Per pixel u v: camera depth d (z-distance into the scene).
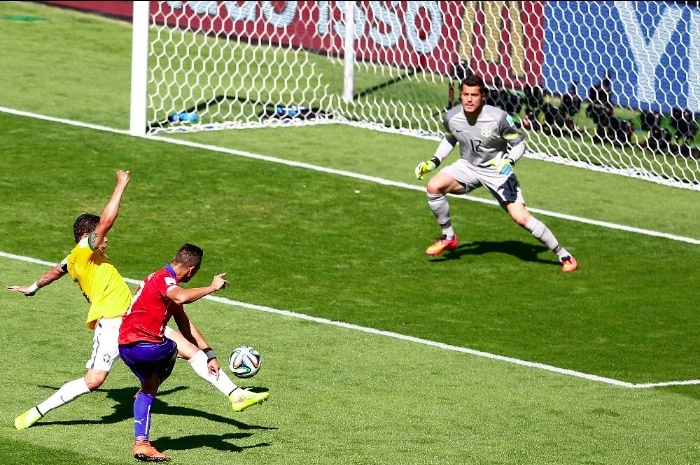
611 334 33.72
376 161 49.88
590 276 38.88
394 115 58.47
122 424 24.45
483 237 41.94
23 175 43.12
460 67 60.69
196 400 26.44
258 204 42.91
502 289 37.12
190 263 23.09
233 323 32.16
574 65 59.03
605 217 45.44
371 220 42.56
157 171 45.16
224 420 25.20
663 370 30.98
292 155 49.31
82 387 23.36
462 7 61.91
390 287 36.50
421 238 41.31
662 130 56.12
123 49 64.50
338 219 42.31
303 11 68.12
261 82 61.72
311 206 43.31
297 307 34.00
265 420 25.33
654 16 57.94
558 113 57.56
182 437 23.88
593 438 25.47
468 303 35.59
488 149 37.78
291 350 30.44
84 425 24.19
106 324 23.45
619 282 38.56
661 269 40.22
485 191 47.19
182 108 55.59
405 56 65.31
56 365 27.64
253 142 50.72
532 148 54.97
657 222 45.47
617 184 50.53
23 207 40.12
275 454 23.14
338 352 30.59
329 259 38.50
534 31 59.59
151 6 70.81
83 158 45.59
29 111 50.84
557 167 52.38
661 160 54.78
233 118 54.97
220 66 63.34
